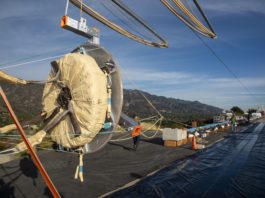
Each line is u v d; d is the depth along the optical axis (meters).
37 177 11.30
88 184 10.40
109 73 6.16
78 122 5.42
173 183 10.41
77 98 5.42
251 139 25.20
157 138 24.75
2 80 4.84
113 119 6.11
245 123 52.69
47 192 9.52
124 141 21.86
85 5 10.71
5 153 5.04
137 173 12.12
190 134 23.16
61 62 5.71
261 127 41.12
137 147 18.73
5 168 12.70
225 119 46.19
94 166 13.38
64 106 5.69
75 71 5.45
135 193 9.28
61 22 7.55
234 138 26.28
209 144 21.77
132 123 8.85
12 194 9.38
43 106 6.03
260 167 13.07
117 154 16.69
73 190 9.70
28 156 15.09
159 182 10.53
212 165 13.62
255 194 9.27
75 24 7.67
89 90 5.26
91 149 6.19
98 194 9.31
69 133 5.59
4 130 5.68
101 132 6.09
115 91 6.17
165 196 9.01
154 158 15.60
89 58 5.74
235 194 9.27
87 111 5.29
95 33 8.06
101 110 5.43
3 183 10.52
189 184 10.30
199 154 16.84
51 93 5.88
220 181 10.68
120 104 6.12
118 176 11.63
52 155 15.57
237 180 10.84
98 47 6.35
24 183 10.51
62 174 11.78
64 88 5.69
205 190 9.63
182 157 15.98
